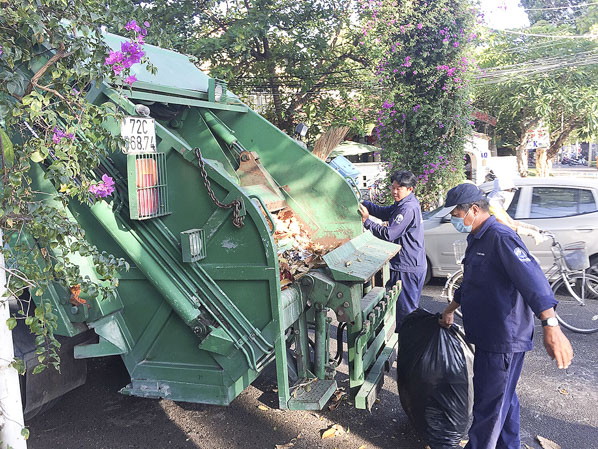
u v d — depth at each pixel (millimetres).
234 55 11562
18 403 1818
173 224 2828
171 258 2820
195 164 2756
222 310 2797
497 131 23969
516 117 22328
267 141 4547
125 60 2355
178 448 3344
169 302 2791
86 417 3730
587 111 17984
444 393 3125
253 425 3617
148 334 2934
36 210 2020
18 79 1967
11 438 1778
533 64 18062
